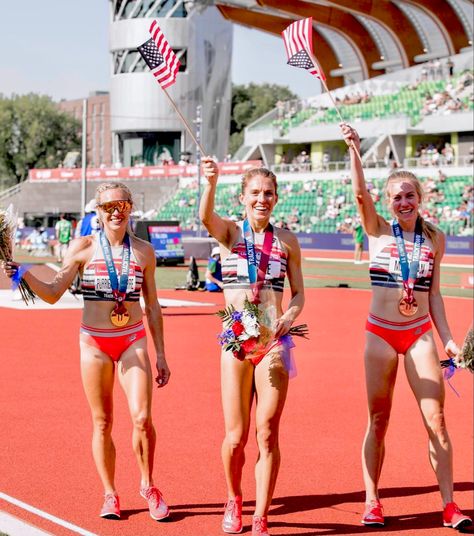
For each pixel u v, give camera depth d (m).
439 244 6.93
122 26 72.88
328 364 13.34
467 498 7.20
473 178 50.62
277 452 6.23
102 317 6.51
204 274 33.31
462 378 12.34
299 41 6.71
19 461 7.89
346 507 6.93
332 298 24.39
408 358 6.75
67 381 11.53
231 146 113.88
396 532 6.39
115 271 6.51
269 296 6.38
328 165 57.75
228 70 74.69
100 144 124.31
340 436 9.02
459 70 60.53
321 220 54.19
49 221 70.19
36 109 102.19
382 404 6.75
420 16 66.75
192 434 8.96
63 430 9.01
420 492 7.35
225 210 57.00
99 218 6.68
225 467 6.35
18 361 13.02
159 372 6.82
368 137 59.78
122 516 6.53
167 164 68.06
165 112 72.62
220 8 65.12
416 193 6.85
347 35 70.06
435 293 6.98
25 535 5.96
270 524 6.51
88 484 7.27
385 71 72.75
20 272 6.29
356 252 42.03
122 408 9.97
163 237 38.47
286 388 6.24
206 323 18.22
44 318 18.45
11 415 9.62
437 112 57.06
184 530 6.28
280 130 64.56
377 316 6.78
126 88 73.25
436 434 6.63
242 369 6.31
